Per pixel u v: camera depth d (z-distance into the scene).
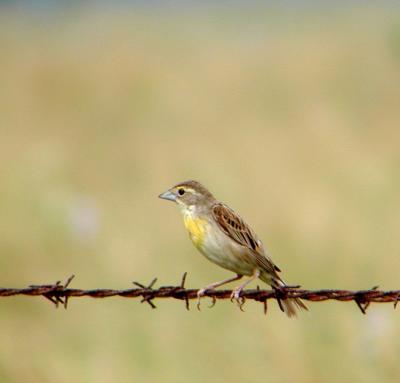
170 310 12.86
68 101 26.34
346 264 13.90
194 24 36.84
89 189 18.55
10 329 12.88
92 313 13.16
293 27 34.62
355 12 36.09
